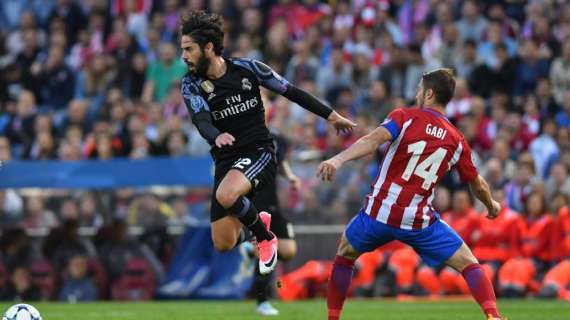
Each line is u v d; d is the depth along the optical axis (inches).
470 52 2025.1
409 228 838.5
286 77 2129.7
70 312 1370.6
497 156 1763.0
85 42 2442.2
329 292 876.0
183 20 916.6
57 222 1815.9
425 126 839.7
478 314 1256.2
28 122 2143.2
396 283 1702.8
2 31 2541.8
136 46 2311.8
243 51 2176.4
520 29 2164.1
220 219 945.5
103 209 1812.3
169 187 1790.1
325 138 1939.0
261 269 930.1
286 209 1772.9
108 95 2155.5
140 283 1774.1
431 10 2217.0
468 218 1688.0
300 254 1761.8
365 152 815.7
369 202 848.3
